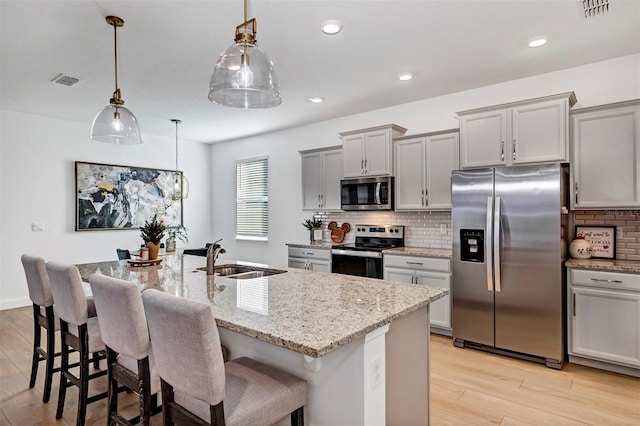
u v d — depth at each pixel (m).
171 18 2.53
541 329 3.04
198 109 4.72
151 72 3.49
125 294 1.59
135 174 5.99
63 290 2.15
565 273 3.07
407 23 2.62
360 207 4.48
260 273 2.94
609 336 2.84
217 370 1.21
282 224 5.94
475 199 3.37
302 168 5.33
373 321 1.45
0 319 4.36
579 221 3.42
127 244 5.89
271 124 5.54
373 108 4.70
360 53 3.10
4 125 4.74
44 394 2.52
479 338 3.36
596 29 2.72
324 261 4.65
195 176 6.92
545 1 2.36
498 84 3.83
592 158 3.08
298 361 1.66
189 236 6.79
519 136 3.32
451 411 2.38
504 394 2.59
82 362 2.13
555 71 3.51
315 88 3.94
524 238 3.10
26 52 3.04
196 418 1.31
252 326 1.40
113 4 2.36
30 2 2.32
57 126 5.19
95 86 3.86
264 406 1.36
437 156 3.94
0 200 4.71
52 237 5.13
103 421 2.28
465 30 2.72
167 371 1.34
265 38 2.82
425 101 4.34
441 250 4.03
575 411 2.37
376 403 1.47
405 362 1.78
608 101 3.27
